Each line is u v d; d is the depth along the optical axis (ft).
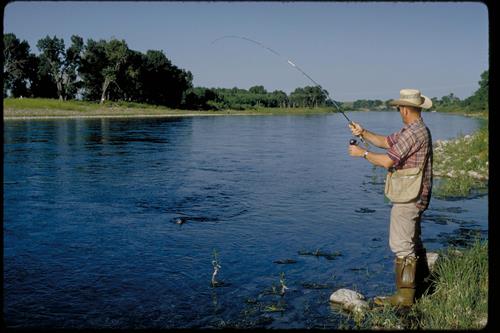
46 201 30.83
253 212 28.50
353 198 32.94
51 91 246.88
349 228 24.85
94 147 65.26
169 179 40.55
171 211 28.63
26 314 14.65
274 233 23.88
